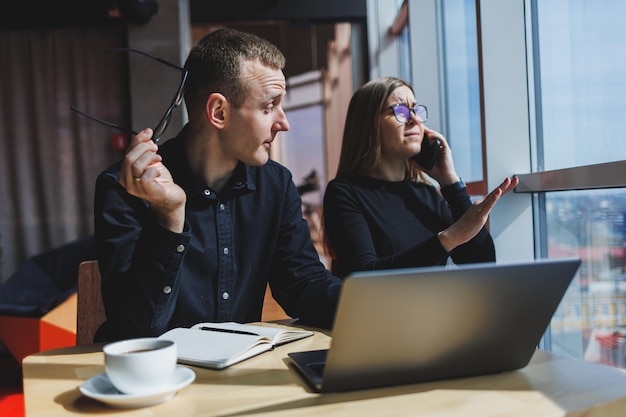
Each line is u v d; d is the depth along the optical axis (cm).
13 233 493
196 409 80
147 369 81
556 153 213
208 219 150
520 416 75
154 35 497
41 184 495
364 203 200
